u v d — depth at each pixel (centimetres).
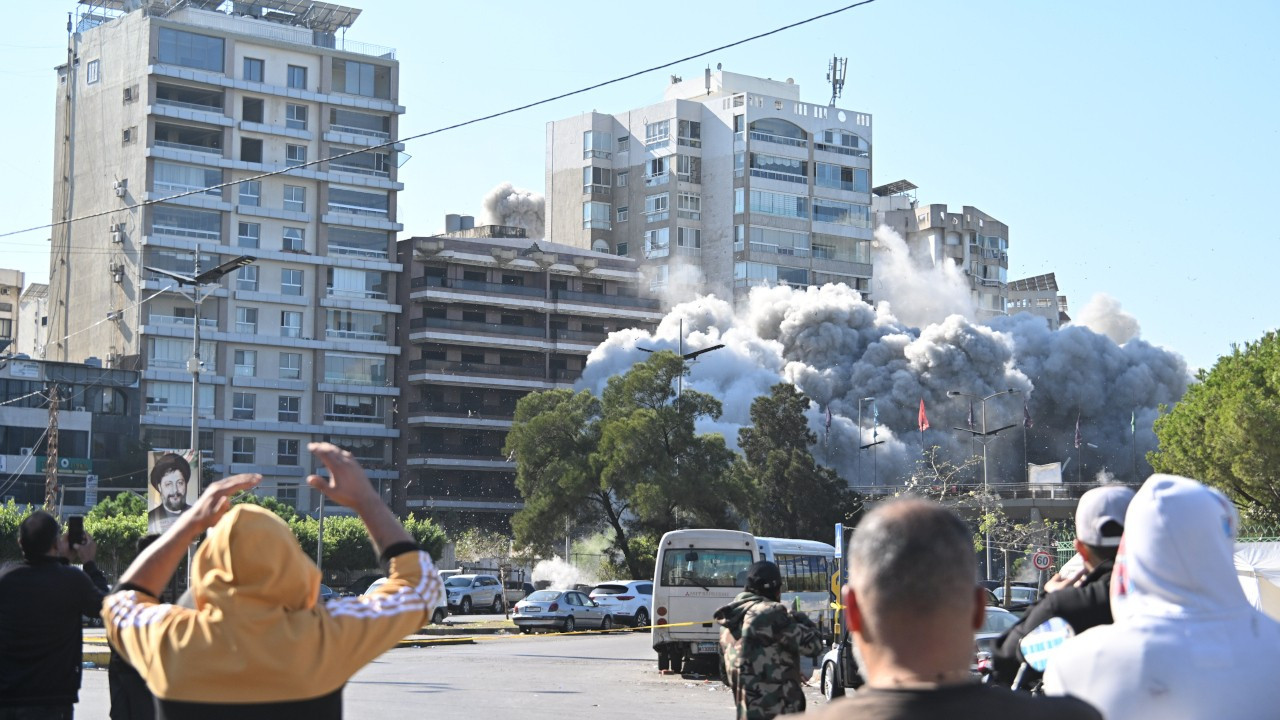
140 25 7981
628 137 11331
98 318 8144
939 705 271
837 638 2225
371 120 8644
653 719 1755
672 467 6072
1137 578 379
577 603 4606
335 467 388
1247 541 2609
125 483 7350
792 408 8025
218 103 8144
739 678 865
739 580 2716
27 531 725
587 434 6341
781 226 11006
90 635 3581
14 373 7188
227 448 7975
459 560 7338
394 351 8631
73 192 8412
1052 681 384
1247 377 4856
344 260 8425
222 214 8038
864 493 8825
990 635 1825
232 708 345
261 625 347
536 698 2028
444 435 8925
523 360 9425
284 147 8288
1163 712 360
